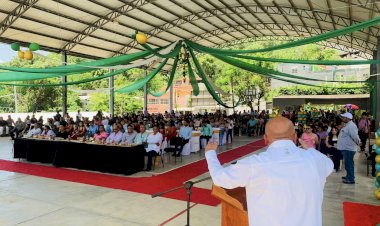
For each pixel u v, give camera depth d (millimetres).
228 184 1580
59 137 10695
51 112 28938
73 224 4789
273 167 1515
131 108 34094
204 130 13078
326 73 34281
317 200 1521
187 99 39406
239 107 38344
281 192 1473
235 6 17375
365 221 4855
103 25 17031
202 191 6605
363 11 13984
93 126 12023
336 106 32812
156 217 5078
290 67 35562
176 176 8102
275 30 22359
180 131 11547
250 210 1551
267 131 1686
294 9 16609
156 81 34438
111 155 8438
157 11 17141
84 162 8891
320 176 1583
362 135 12195
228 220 2594
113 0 14812
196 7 17281
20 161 10109
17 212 5312
